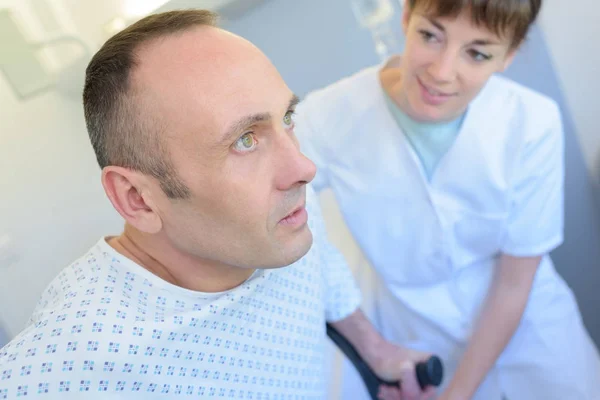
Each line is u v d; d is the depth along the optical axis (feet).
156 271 1.92
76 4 2.68
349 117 2.90
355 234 3.16
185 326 1.84
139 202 1.77
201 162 1.60
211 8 3.12
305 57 3.56
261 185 1.67
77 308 1.72
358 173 2.98
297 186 1.74
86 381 1.66
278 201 1.72
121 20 2.81
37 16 2.61
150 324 1.77
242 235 1.73
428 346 3.35
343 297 2.74
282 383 2.19
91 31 2.74
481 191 2.78
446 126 2.71
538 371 3.14
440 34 2.32
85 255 1.95
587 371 3.19
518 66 3.77
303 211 1.82
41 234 2.78
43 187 2.75
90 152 2.85
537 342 3.15
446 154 2.74
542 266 3.26
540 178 2.78
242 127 1.58
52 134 2.74
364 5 3.50
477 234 2.94
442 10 2.22
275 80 1.66
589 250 4.26
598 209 4.14
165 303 1.84
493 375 3.24
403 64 2.54
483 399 3.30
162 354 1.80
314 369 2.37
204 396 1.93
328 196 3.76
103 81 1.65
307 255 2.35
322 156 3.06
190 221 1.73
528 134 2.70
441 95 2.45
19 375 1.58
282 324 2.19
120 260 1.84
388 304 3.47
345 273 2.79
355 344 2.81
